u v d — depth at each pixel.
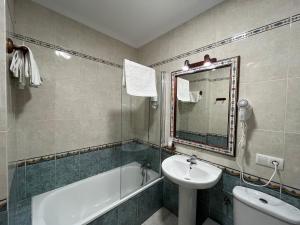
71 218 1.59
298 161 0.97
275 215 0.90
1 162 0.78
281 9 1.02
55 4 1.45
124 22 1.74
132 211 1.53
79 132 1.75
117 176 2.06
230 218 1.31
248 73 1.18
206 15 1.47
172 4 1.44
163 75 1.88
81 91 1.74
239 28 1.23
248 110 1.15
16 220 1.18
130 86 1.50
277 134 1.05
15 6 1.28
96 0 1.40
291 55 0.99
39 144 1.46
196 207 1.48
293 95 0.98
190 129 1.64
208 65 1.44
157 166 1.98
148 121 1.92
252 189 1.15
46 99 1.48
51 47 1.50
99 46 1.89
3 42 0.76
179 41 1.74
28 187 1.41
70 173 1.69
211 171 1.32
